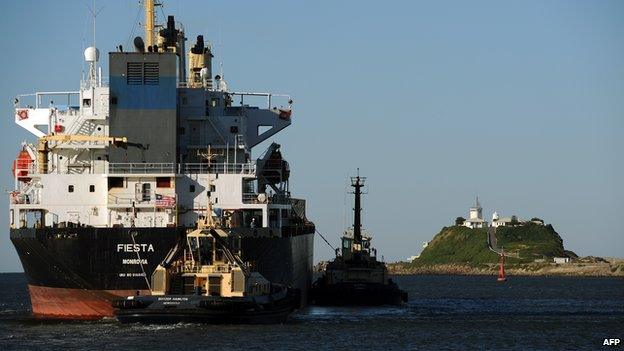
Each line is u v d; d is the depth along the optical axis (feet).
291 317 626.64
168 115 574.56
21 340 478.59
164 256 535.19
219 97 630.74
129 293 541.34
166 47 619.67
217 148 601.21
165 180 567.18
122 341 466.70
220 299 492.54
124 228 536.42
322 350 462.19
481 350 485.56
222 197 570.46
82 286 547.08
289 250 602.44
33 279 571.28
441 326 589.32
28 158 603.67
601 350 491.31
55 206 565.53
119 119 573.33
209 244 504.02
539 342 517.96
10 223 580.71
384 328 566.36
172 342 462.19
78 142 578.66
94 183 565.53
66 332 502.79
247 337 481.46
